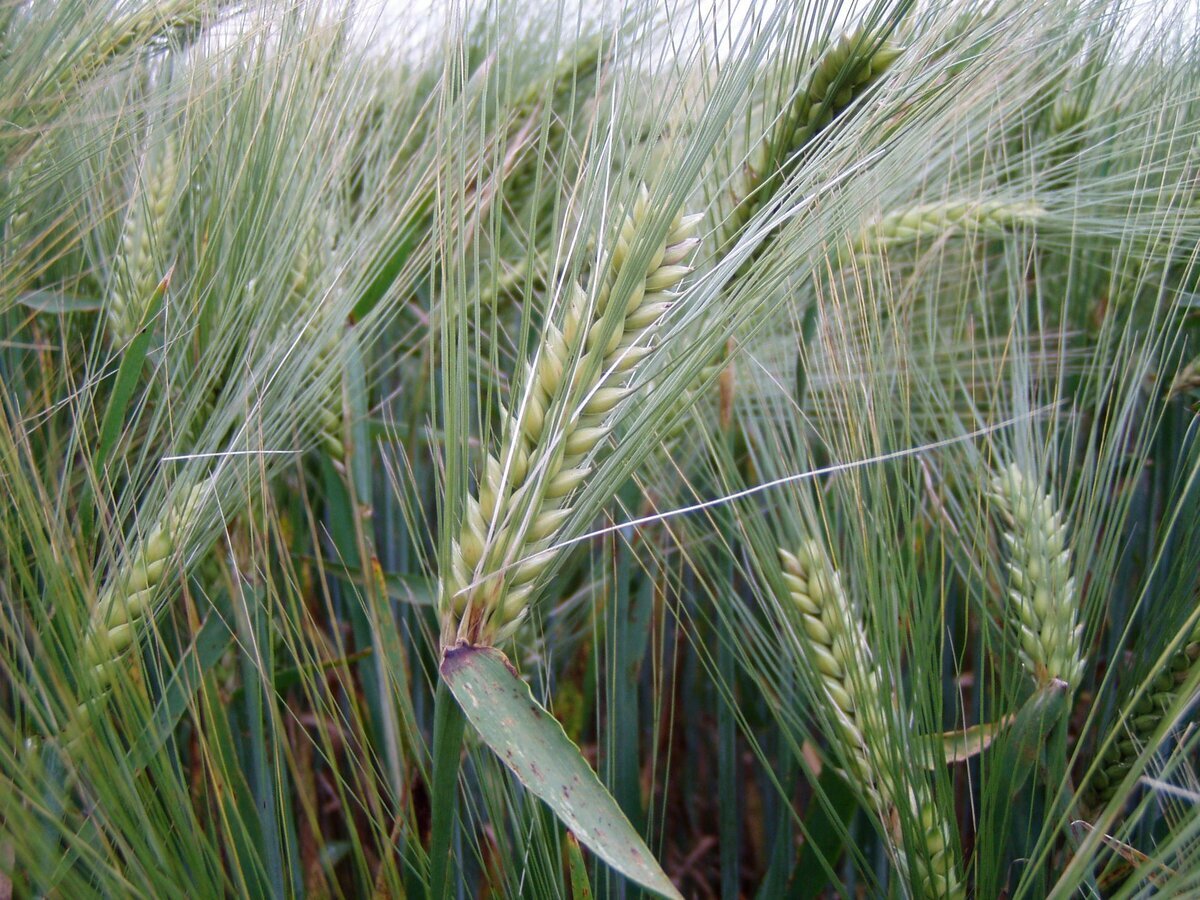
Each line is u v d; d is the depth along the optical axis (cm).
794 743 27
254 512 29
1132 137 39
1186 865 21
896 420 36
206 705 25
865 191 25
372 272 31
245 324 29
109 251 34
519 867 27
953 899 25
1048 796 26
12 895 23
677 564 38
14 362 30
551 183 41
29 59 29
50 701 21
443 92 23
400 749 27
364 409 33
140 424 32
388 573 32
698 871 40
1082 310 42
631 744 31
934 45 25
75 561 22
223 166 31
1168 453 36
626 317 21
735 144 31
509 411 21
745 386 34
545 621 37
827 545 30
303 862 31
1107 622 35
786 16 22
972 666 38
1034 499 29
